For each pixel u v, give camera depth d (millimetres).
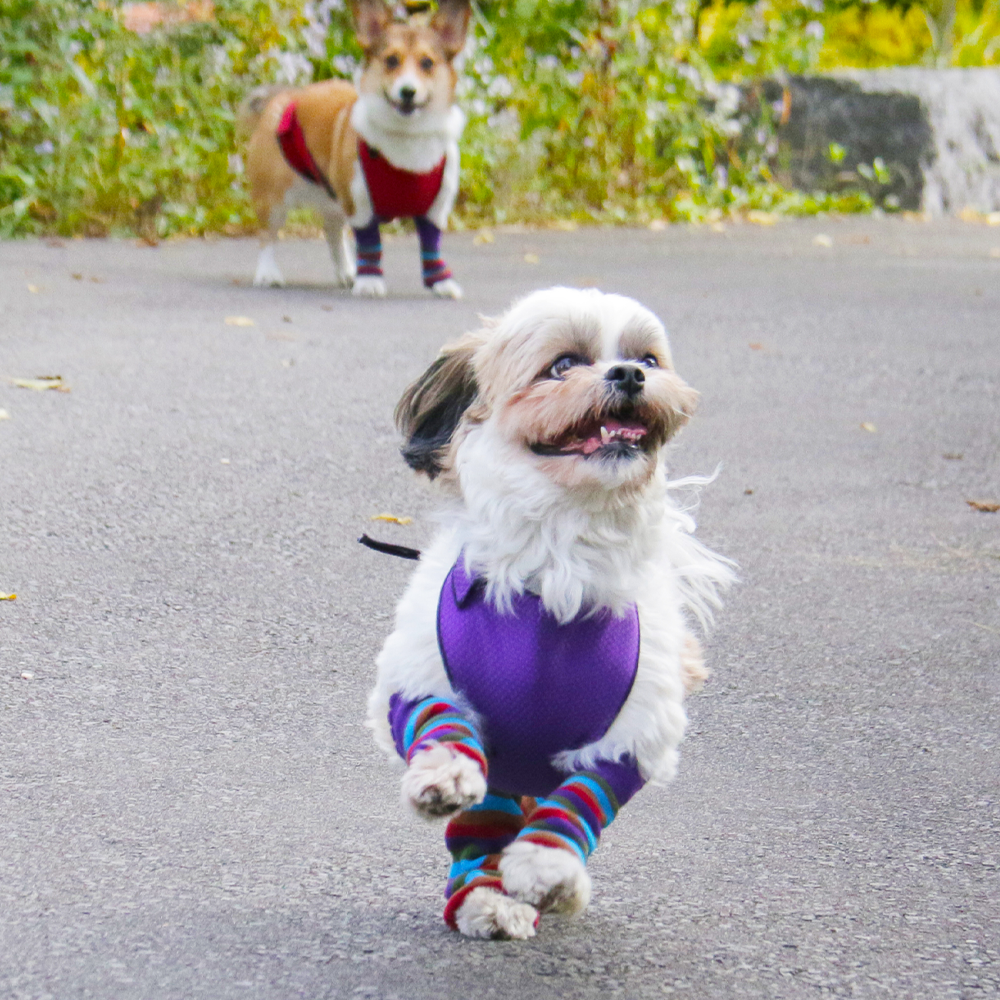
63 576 5637
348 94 12492
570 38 19469
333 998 2961
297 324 10930
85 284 12375
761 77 22234
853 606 5840
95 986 2973
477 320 11320
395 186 11984
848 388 9719
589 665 3209
